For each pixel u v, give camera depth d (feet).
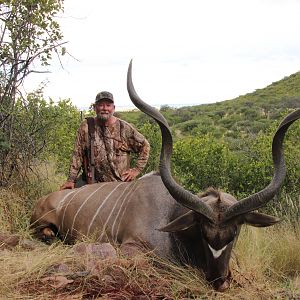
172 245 14.30
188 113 119.44
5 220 17.79
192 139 26.96
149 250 14.39
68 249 14.26
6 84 20.12
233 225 12.71
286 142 23.85
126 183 16.42
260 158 25.20
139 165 18.81
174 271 13.64
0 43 19.92
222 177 24.26
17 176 20.45
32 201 19.90
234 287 13.12
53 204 17.26
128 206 15.44
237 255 15.12
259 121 85.51
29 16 19.89
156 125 27.53
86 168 18.81
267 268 15.24
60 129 23.45
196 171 24.93
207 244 12.70
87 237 15.25
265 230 18.25
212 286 12.69
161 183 15.40
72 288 12.05
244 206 12.50
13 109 20.03
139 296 11.94
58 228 17.21
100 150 18.60
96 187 16.88
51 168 24.30
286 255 15.96
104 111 18.43
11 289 11.76
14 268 12.66
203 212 12.57
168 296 12.14
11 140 20.22
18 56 20.03
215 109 135.03
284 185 22.02
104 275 12.53
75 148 18.80
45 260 12.88
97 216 15.99
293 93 147.64
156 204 14.90
